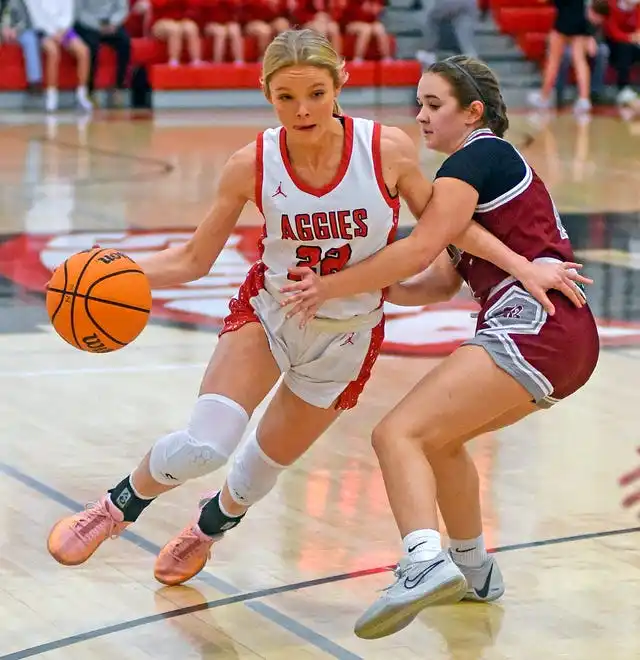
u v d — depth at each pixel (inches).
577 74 1111.0
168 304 430.6
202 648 184.4
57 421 301.0
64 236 536.1
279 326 190.1
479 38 1202.6
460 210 184.5
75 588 206.5
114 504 198.7
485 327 188.4
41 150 821.2
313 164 179.8
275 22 1130.7
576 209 623.8
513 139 900.6
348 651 184.1
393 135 181.9
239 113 1078.4
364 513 243.8
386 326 409.4
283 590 207.0
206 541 207.3
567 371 186.1
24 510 241.4
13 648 183.2
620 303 440.8
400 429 179.3
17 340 378.9
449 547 205.8
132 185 681.0
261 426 200.5
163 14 1101.7
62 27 1059.3
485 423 186.5
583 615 198.5
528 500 251.9
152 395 324.8
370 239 183.3
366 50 1159.6
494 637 190.1
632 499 186.1
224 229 191.6
